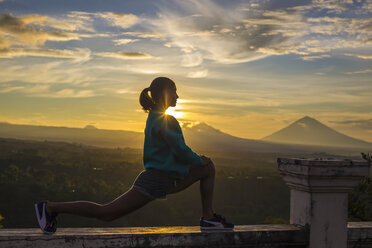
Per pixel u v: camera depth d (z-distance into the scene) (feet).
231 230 8.38
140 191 7.71
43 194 302.25
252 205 368.68
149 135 7.99
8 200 273.13
